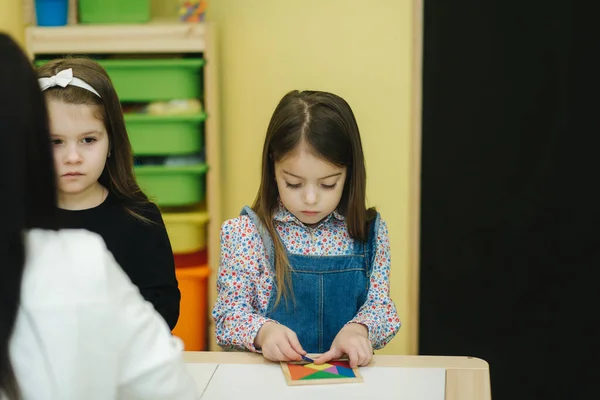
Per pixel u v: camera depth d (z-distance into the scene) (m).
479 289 2.30
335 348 1.19
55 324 0.69
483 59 2.22
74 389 0.71
